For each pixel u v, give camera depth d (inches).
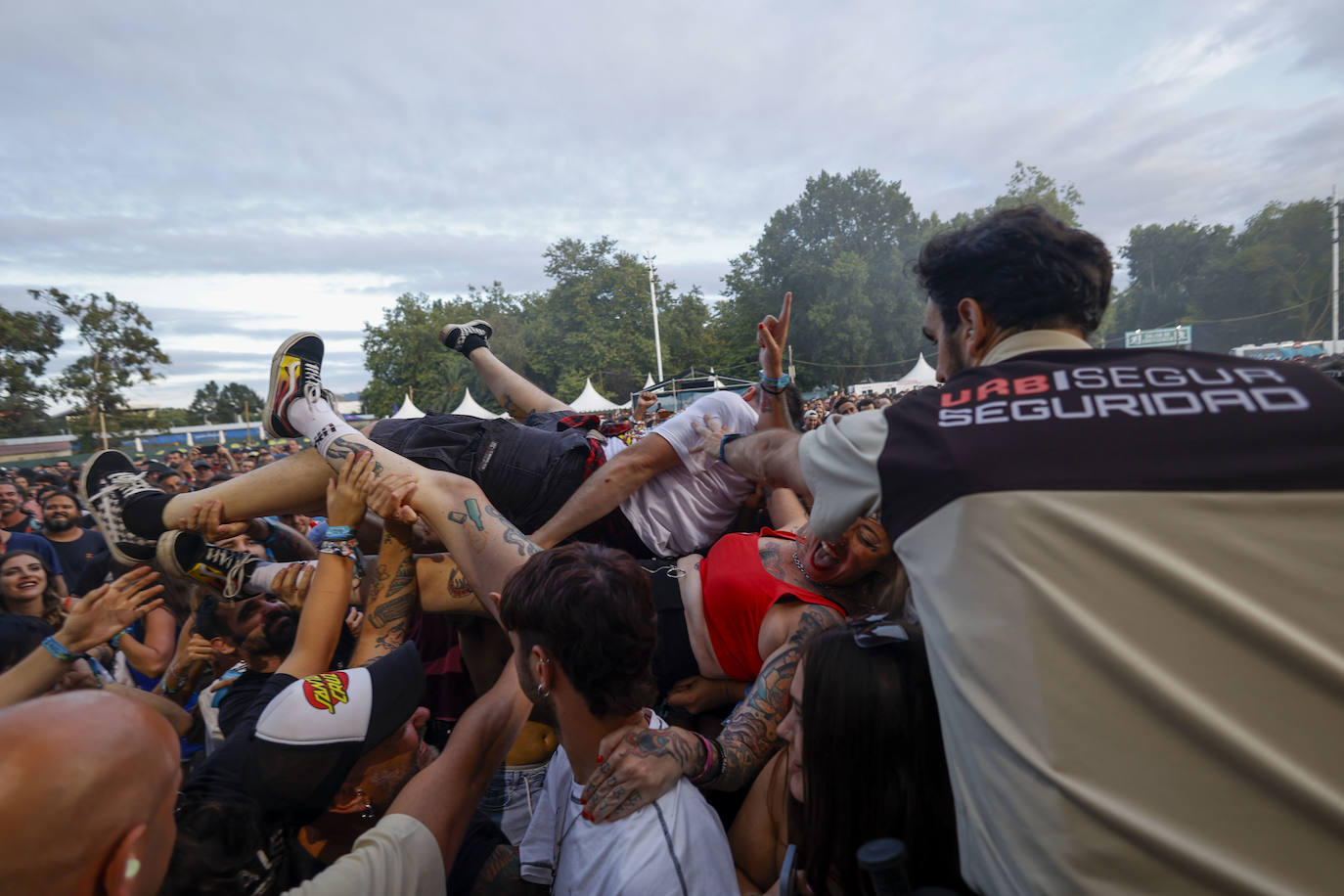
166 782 33.9
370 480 76.7
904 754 45.4
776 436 79.0
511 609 54.2
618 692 52.9
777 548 80.0
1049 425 39.8
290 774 51.8
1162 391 39.5
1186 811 33.3
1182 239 2509.8
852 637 48.1
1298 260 2036.2
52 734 30.0
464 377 2322.8
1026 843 35.5
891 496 43.6
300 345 87.2
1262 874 32.0
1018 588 36.5
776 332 96.7
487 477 96.0
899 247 2037.4
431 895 49.4
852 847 46.3
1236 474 35.4
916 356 2025.1
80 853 29.1
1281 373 39.1
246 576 86.9
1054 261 48.6
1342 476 34.3
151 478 231.1
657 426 96.8
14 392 1460.4
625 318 2432.3
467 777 56.3
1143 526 35.5
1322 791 31.5
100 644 77.6
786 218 2130.9
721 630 78.4
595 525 98.8
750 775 61.9
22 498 341.4
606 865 52.5
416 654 62.1
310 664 65.3
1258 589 33.8
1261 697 33.1
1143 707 34.1
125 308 1499.8
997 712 36.6
